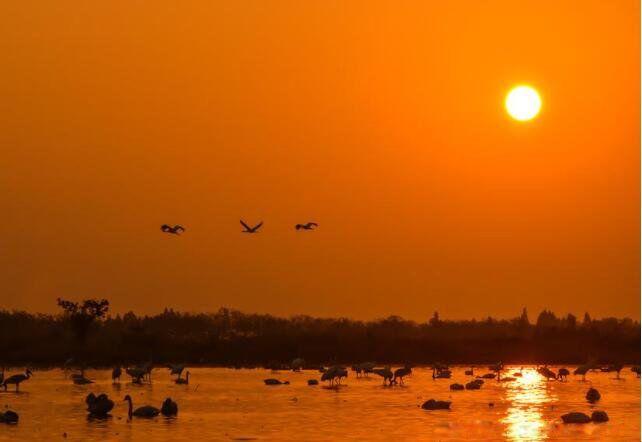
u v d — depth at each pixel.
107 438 61.09
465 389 96.56
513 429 66.12
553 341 175.38
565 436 63.59
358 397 86.69
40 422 67.75
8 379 90.94
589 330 184.62
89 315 154.38
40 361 139.75
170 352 150.75
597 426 68.06
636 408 79.44
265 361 149.88
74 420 68.81
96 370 128.38
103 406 70.88
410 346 167.75
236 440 60.53
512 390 96.75
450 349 166.00
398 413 74.00
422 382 108.06
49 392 90.06
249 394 89.31
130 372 102.69
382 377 113.56
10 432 63.31
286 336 169.75
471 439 61.94
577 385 105.12
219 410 75.50
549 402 83.88
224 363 144.50
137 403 80.38
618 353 170.88
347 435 62.84
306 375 119.50
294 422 68.62
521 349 169.38
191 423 67.69
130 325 170.88
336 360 154.88
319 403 81.25
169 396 87.12
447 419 70.75
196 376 116.06
